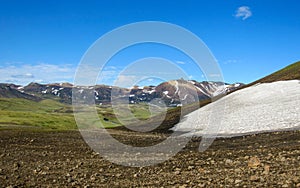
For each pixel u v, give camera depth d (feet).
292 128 109.29
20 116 629.51
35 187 45.70
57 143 103.71
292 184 39.55
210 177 47.16
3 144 100.89
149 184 45.57
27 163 65.67
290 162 51.78
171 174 51.55
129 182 47.44
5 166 62.64
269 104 170.81
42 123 561.84
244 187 40.22
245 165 53.52
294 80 227.81
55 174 54.39
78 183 47.67
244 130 125.39
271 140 84.43
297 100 164.35
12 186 45.55
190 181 45.73
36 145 98.02
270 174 45.37
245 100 198.08
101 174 53.93
